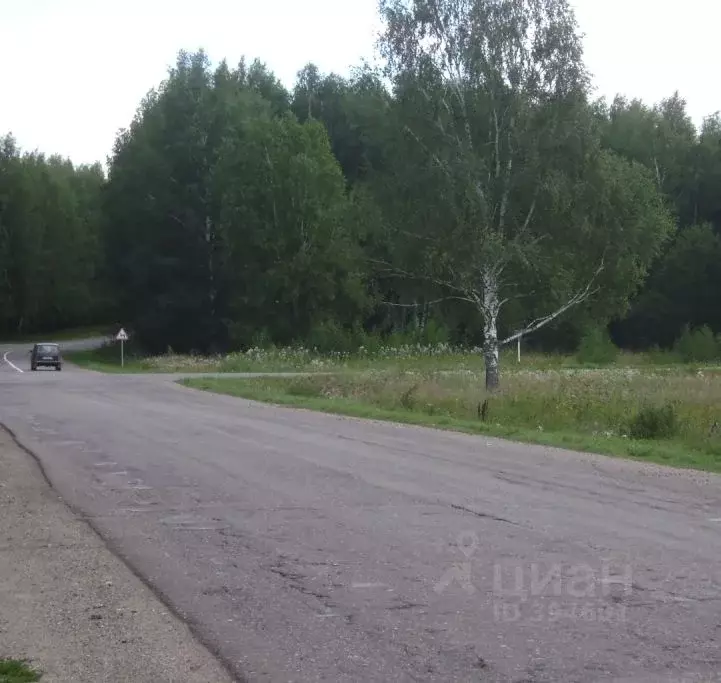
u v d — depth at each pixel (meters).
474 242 32.09
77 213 121.12
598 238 33.16
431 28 34.84
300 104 95.56
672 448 17.50
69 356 76.06
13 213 110.62
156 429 19.88
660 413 19.86
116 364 60.44
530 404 23.72
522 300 35.41
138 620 6.62
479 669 5.53
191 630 6.36
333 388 31.50
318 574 7.76
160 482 12.73
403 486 12.30
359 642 6.04
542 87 33.72
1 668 5.60
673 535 9.23
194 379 38.91
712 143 86.31
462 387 30.28
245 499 11.36
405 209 34.12
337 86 94.44
